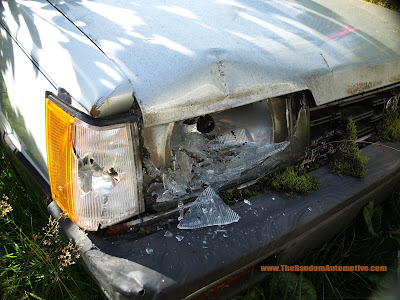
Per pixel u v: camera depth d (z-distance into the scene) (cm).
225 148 184
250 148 183
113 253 137
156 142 145
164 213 153
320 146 198
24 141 214
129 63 144
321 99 180
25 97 188
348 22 221
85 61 144
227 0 210
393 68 212
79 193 143
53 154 150
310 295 182
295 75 171
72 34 159
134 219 149
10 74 201
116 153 137
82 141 136
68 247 148
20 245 204
